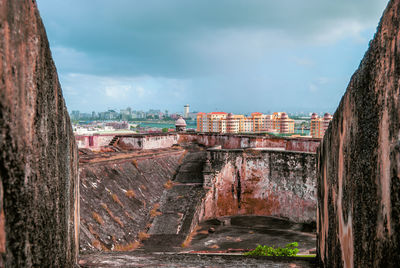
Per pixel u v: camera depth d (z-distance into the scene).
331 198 4.29
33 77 2.51
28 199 2.42
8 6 2.09
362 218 3.01
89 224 10.60
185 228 13.88
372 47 2.93
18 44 2.24
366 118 2.98
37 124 2.61
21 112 2.29
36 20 2.59
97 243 9.90
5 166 2.07
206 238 13.73
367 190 2.90
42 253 2.72
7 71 2.08
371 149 2.83
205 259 5.39
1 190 2.02
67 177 3.84
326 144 4.67
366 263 2.87
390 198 2.42
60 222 3.36
